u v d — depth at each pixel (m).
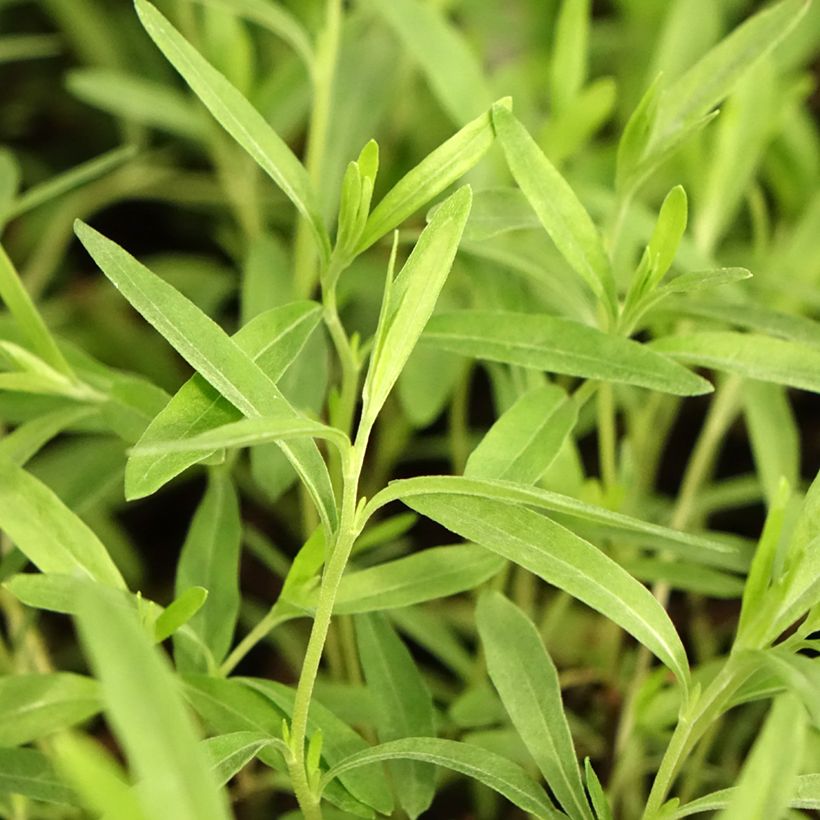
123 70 0.73
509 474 0.48
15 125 0.75
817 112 0.70
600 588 0.46
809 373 0.49
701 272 0.48
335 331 0.50
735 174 0.59
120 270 0.45
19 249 0.70
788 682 0.44
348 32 0.62
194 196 0.68
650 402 0.58
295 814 0.50
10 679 0.47
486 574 0.48
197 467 0.63
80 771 0.40
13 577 0.46
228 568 0.50
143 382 0.51
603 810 0.47
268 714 0.48
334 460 0.51
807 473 0.64
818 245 0.59
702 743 0.55
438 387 0.57
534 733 0.47
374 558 0.60
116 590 0.46
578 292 0.53
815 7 0.63
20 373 0.50
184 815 0.40
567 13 0.57
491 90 0.63
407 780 0.48
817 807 0.46
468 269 0.55
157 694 0.40
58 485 0.58
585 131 0.58
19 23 0.77
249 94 0.62
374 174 0.48
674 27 0.61
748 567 0.52
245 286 0.56
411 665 0.49
